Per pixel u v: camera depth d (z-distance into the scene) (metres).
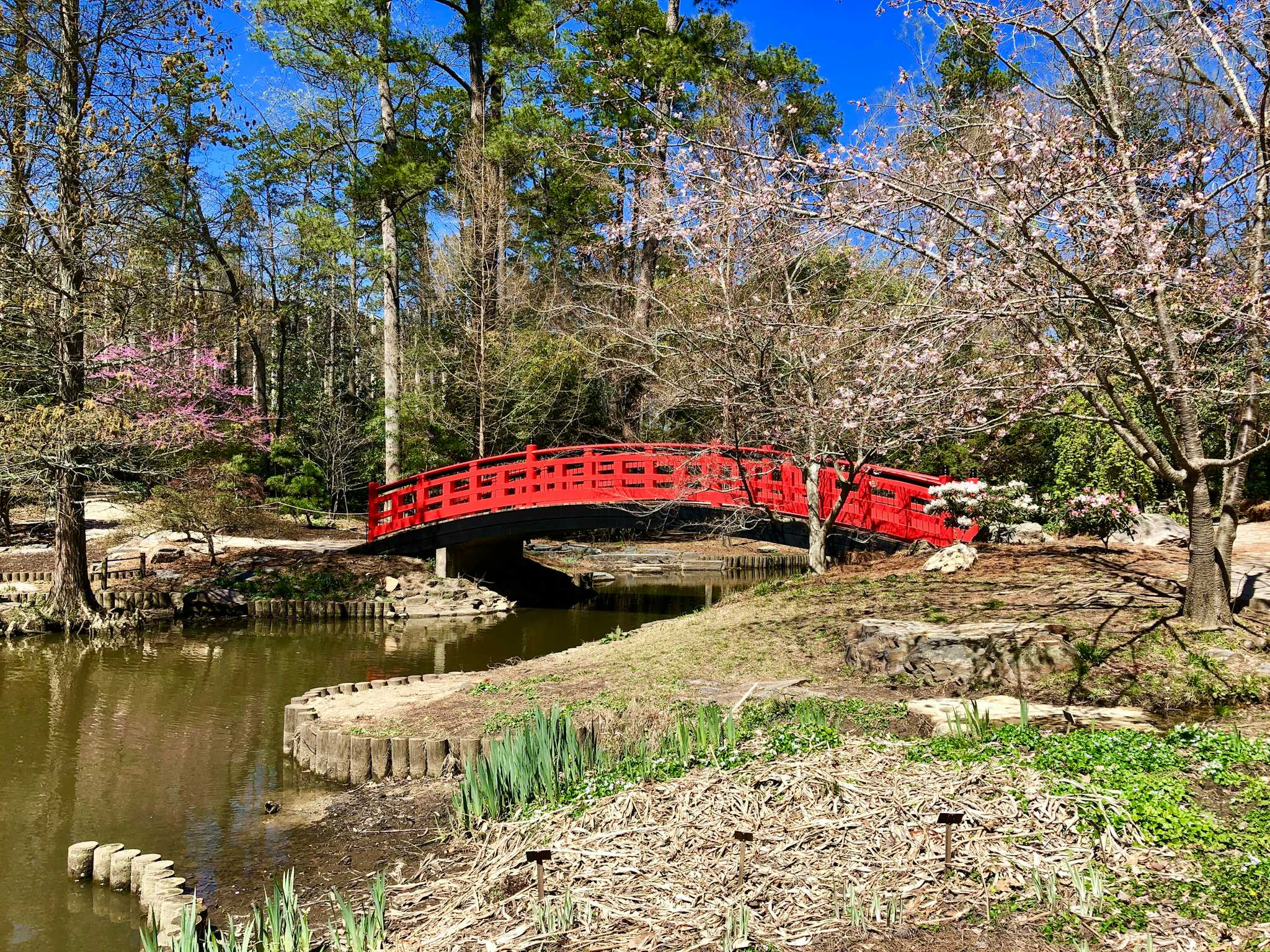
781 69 23.17
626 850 4.88
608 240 13.08
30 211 13.58
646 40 21.20
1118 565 10.79
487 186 24.06
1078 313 7.55
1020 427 14.62
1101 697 7.62
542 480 17.73
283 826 6.83
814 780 5.28
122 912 5.68
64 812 7.30
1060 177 6.90
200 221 20.92
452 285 26.50
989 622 9.01
